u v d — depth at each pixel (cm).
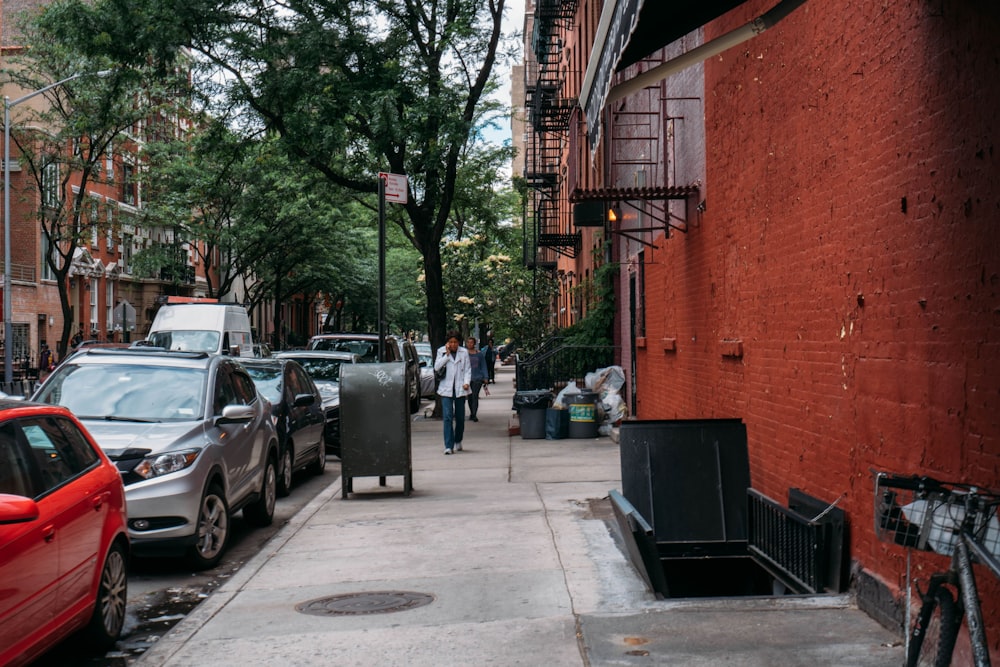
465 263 4159
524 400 1955
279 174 2959
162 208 4500
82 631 634
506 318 3556
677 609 668
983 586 498
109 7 2198
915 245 583
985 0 492
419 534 989
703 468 948
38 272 4906
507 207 4791
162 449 875
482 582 774
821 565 718
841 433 713
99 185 5491
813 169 774
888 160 623
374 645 611
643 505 940
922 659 527
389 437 1254
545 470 1462
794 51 821
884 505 409
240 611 715
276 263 5247
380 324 1454
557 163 3450
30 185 4097
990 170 492
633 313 2027
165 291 6594
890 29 619
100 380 1002
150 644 676
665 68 667
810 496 777
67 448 633
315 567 859
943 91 545
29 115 4631
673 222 1434
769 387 912
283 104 2253
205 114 2439
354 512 1145
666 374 1534
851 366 691
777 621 627
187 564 896
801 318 810
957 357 530
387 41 2256
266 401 1207
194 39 2227
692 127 1284
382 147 2236
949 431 539
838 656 550
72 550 588
